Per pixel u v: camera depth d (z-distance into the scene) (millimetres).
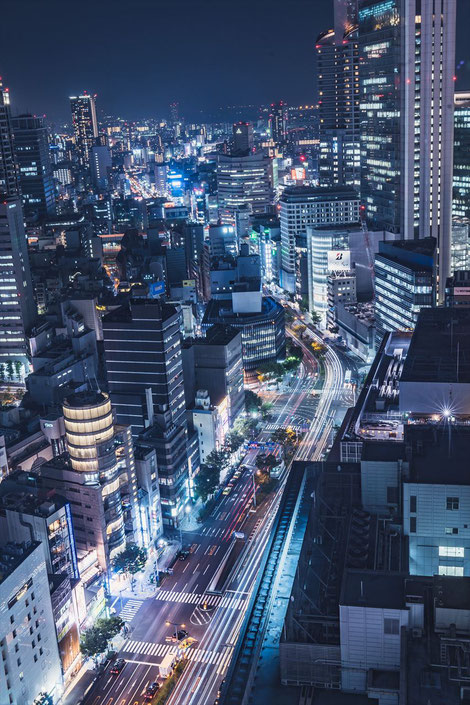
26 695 194250
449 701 110438
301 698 125562
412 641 121750
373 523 157875
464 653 116438
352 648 124312
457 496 143500
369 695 121500
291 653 126750
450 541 147250
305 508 175500
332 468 178875
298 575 143750
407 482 145625
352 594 126312
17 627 189875
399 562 143875
